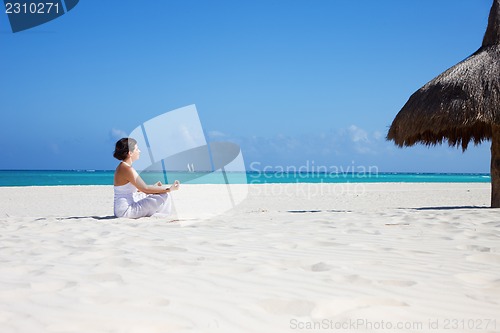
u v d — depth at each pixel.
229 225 5.42
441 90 7.39
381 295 2.37
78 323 1.93
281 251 3.63
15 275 2.83
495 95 7.08
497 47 7.59
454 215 6.36
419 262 3.18
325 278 2.72
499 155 7.85
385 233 4.63
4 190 18.78
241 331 1.86
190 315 2.05
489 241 4.10
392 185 25.31
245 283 2.61
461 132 8.45
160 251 3.65
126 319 1.99
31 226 5.46
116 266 3.08
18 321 1.96
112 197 15.59
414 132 7.50
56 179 43.53
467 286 2.56
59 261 3.26
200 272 2.88
